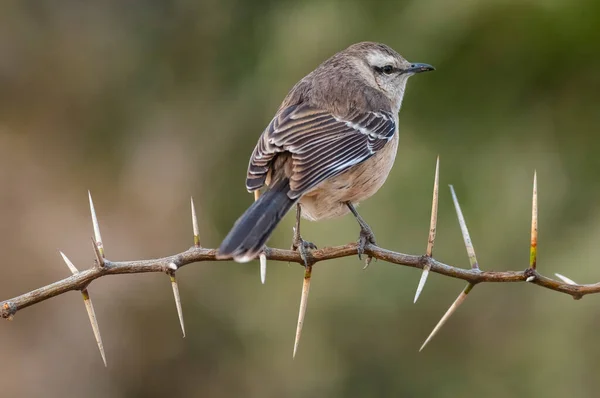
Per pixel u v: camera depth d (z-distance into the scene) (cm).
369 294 1177
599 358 1083
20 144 1719
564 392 1100
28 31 1791
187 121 1669
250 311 1327
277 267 1289
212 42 1639
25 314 1457
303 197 735
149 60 1738
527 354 1134
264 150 708
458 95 1102
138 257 1591
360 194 763
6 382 1398
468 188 1104
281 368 1283
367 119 777
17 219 1616
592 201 1093
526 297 1141
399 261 591
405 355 1202
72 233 1620
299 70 1298
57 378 1420
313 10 1274
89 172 1716
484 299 1159
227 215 1545
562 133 1104
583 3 1017
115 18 1783
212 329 1426
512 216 1100
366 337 1211
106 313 1479
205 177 1596
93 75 1764
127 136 1727
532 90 1095
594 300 1080
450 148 1114
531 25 1040
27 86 1770
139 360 1450
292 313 1257
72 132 1747
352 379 1224
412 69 909
